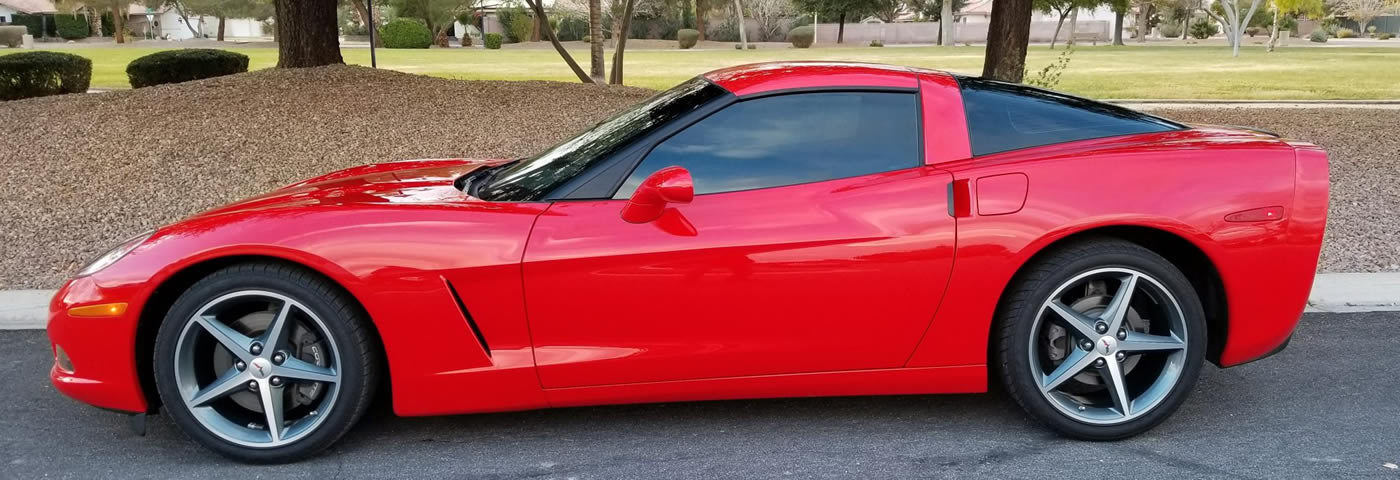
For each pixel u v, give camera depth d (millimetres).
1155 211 3078
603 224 3033
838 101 3217
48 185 8273
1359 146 10117
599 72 19844
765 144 3156
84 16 69812
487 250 2990
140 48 53812
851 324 3104
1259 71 29844
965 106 3254
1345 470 3068
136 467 3168
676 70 31531
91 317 3023
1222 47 58406
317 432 3102
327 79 12977
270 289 2975
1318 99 18734
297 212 3090
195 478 3084
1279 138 3424
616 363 3086
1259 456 3180
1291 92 20984
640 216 3000
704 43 68250
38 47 56844
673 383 3150
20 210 7527
